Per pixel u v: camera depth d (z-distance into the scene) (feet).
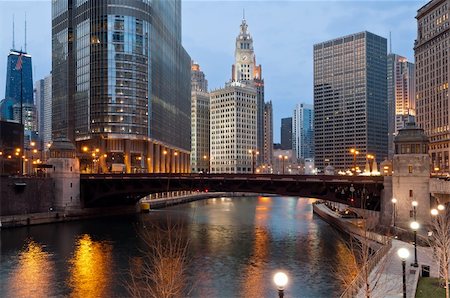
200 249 238.89
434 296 119.24
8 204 325.01
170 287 118.83
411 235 212.43
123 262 208.95
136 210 451.53
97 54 610.24
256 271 190.90
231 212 480.64
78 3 649.20
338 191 284.20
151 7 636.89
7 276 184.65
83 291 163.84
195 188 335.67
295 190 296.71
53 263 206.80
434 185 245.45
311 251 232.32
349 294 118.62
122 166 587.68
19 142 499.92
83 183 382.42
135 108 610.24
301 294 156.76
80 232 297.94
